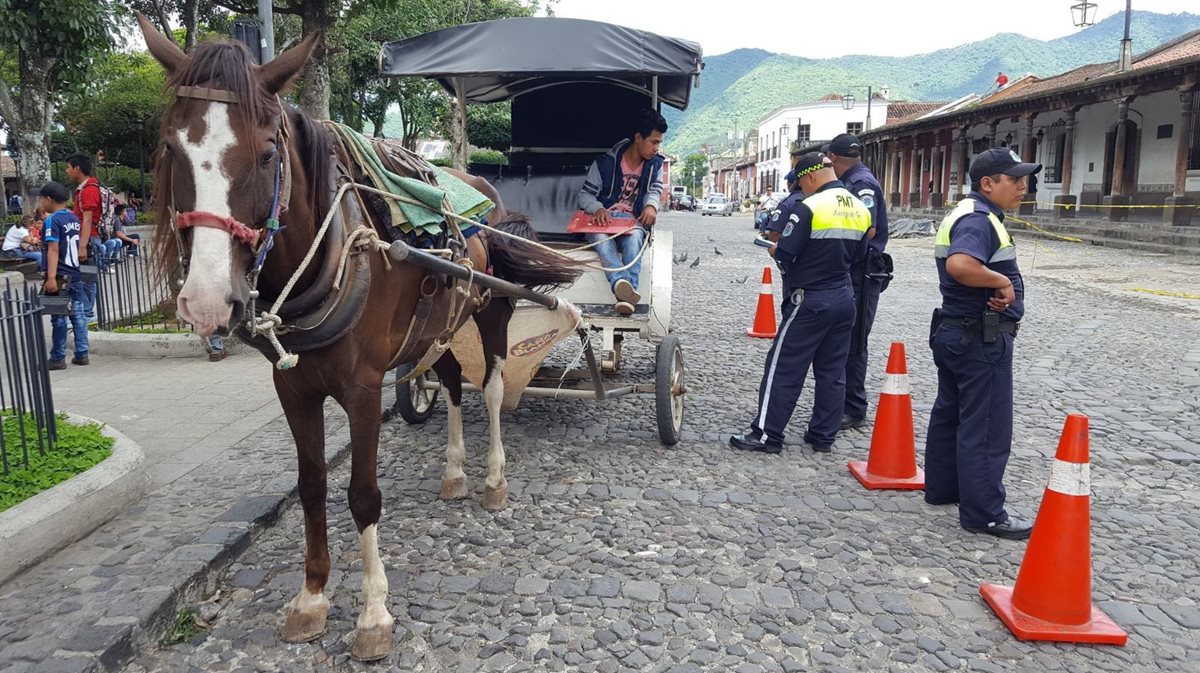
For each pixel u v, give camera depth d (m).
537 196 7.25
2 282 13.20
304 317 2.91
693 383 7.84
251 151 2.48
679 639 3.41
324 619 3.41
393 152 3.79
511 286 4.26
